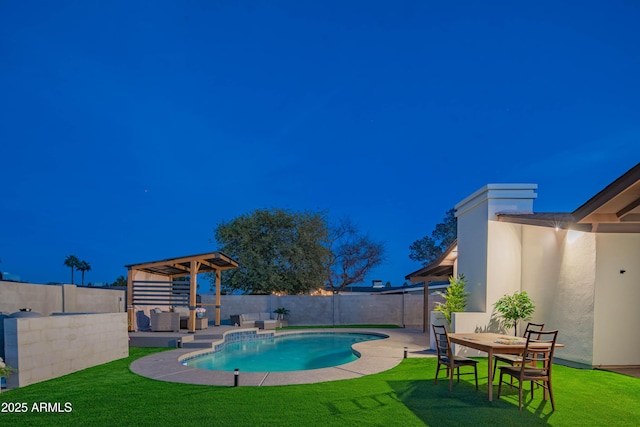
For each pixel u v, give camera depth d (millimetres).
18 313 8945
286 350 14648
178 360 10406
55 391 7227
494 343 7176
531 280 11367
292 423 5641
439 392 7285
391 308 23531
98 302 15719
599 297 9445
